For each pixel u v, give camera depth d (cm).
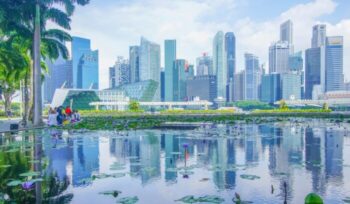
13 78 2248
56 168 539
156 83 10706
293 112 4019
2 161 613
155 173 491
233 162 581
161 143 878
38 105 1808
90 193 381
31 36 1872
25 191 391
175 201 346
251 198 354
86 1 1944
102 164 573
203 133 1188
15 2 1745
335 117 2628
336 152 695
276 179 444
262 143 861
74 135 1162
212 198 350
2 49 1720
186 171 503
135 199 353
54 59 2192
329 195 363
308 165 546
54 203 343
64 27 1966
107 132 1284
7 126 1468
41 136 1153
